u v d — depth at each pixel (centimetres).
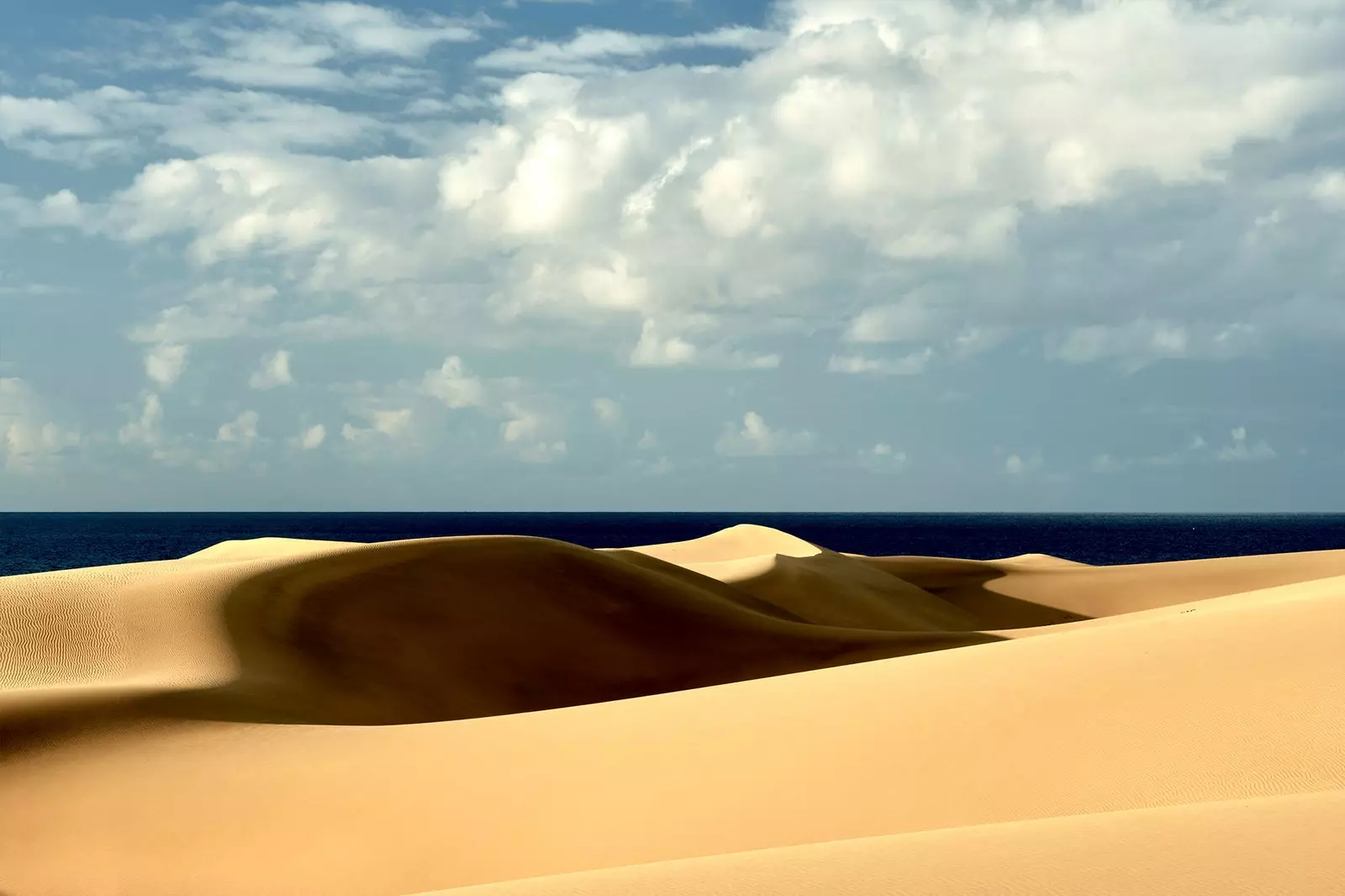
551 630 4572
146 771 2055
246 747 2172
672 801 1727
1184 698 1773
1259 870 926
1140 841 1052
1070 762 1641
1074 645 2214
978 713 1873
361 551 4681
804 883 991
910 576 9306
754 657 4684
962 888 937
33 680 2983
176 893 1722
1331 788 1402
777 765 1803
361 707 3300
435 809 1805
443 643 4166
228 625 3512
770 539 10131
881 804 1612
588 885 1058
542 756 1972
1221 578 9069
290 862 1731
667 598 5169
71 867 1798
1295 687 1728
